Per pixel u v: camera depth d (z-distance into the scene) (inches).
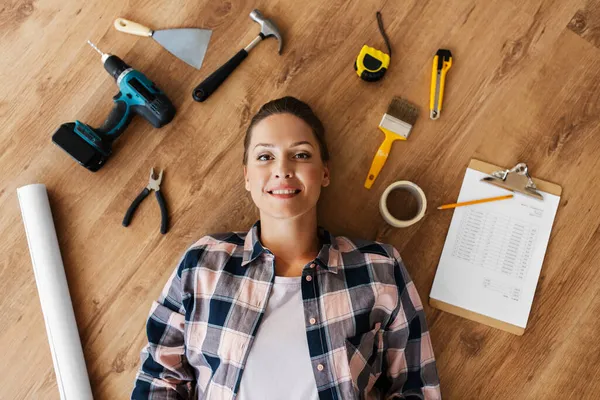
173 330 43.9
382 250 44.4
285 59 50.8
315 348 39.8
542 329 50.3
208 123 50.8
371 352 42.4
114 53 50.8
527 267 50.4
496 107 50.8
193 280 42.4
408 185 47.6
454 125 50.8
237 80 50.8
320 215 50.9
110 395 50.0
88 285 50.6
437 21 50.7
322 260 42.1
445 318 50.5
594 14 50.5
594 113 50.5
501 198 50.0
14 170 50.6
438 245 50.6
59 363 48.2
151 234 50.8
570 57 50.5
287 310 41.0
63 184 50.7
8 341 50.1
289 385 39.6
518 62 50.6
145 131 50.7
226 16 50.9
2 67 50.6
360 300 41.4
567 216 50.5
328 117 50.9
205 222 50.9
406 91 50.8
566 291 50.4
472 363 50.3
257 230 44.9
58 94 50.6
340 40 50.9
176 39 50.6
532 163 50.7
